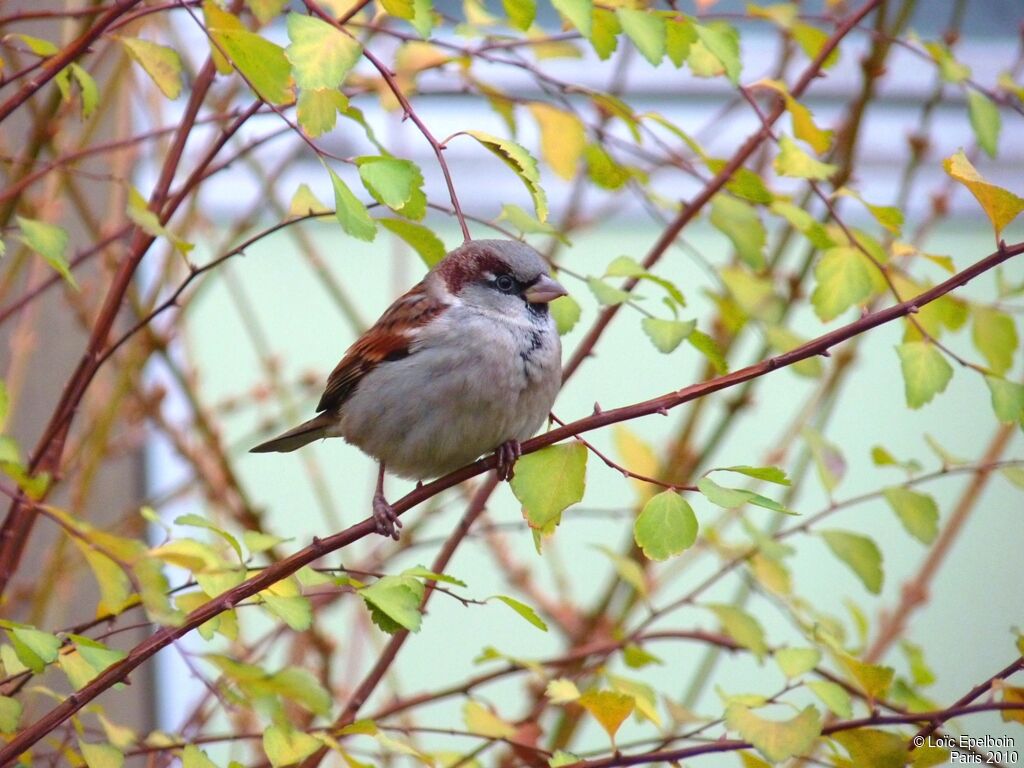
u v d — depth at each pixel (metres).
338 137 11.35
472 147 12.05
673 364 12.24
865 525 11.91
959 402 12.16
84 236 9.19
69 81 5.89
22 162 6.48
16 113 8.27
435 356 6.57
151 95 8.66
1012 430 8.05
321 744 5.07
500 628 11.62
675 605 6.67
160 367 10.64
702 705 11.34
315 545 4.79
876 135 12.28
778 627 11.80
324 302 11.94
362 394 6.91
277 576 4.73
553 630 10.90
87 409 8.92
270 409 11.70
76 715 5.22
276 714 5.00
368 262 12.06
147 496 10.08
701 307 12.05
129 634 9.60
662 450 9.44
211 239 9.29
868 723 5.34
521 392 6.61
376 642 8.34
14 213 7.10
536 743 6.70
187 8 4.83
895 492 6.30
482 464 6.59
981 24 12.86
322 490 9.16
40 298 8.75
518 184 12.16
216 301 11.85
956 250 12.10
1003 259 4.58
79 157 6.30
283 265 11.95
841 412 12.16
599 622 7.85
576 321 6.54
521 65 6.48
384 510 5.79
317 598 7.65
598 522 11.91
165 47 5.55
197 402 8.05
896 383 12.22
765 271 7.92
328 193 11.36
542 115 6.66
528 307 6.70
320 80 4.21
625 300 5.82
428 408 6.62
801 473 8.20
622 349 12.20
